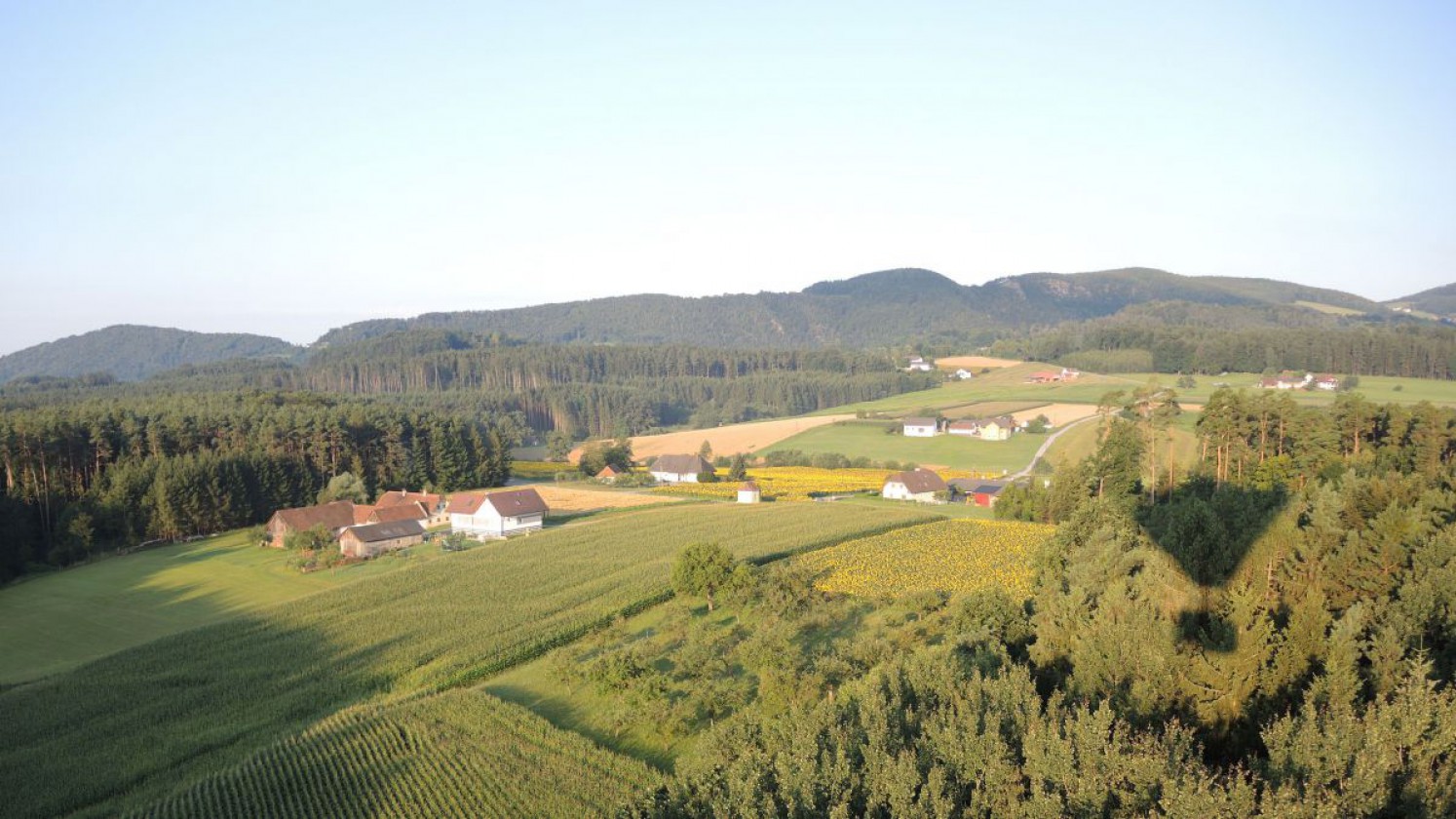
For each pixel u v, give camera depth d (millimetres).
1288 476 90500
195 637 65375
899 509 121062
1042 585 61812
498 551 91250
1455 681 38000
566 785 40969
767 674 49188
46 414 118625
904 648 54781
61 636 71312
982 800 31953
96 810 41594
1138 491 100000
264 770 43281
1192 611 44750
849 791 32062
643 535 98500
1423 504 57906
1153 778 30500
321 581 87312
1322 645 39500
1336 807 27547
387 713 49656
